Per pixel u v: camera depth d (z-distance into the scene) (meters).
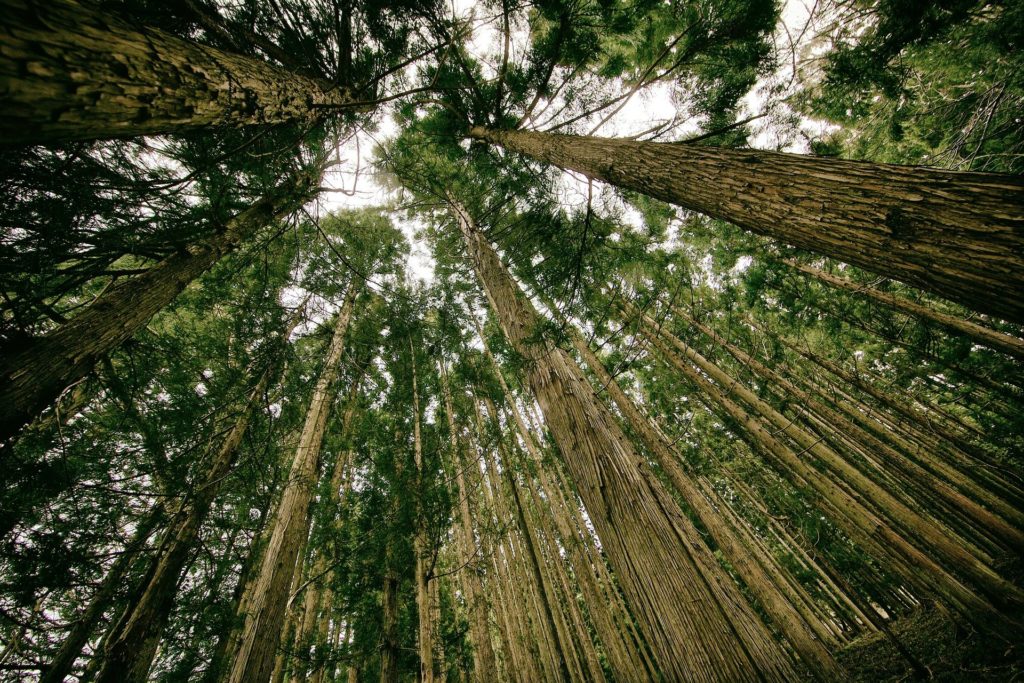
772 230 1.54
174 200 2.92
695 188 1.83
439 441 5.47
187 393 4.27
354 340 8.64
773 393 9.09
